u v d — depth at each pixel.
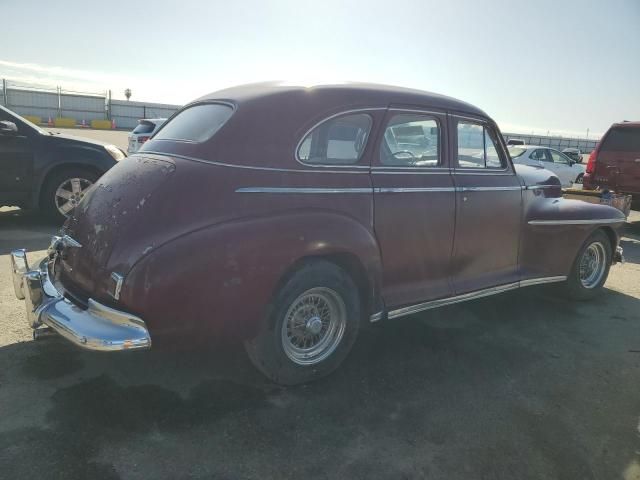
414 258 3.65
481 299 5.14
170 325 2.64
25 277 2.94
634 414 3.13
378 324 4.32
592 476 2.56
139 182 2.91
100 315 2.67
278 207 2.91
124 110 43.53
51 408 2.83
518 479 2.51
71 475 2.34
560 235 4.72
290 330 3.11
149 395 3.03
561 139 50.19
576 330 4.44
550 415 3.07
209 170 2.81
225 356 3.54
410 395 3.21
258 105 3.06
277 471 2.46
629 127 9.37
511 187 4.32
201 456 2.53
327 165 3.18
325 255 3.13
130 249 2.62
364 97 3.38
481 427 2.91
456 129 3.94
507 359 3.79
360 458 2.59
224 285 2.71
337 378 3.37
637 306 5.16
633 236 9.21
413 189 3.55
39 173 6.82
